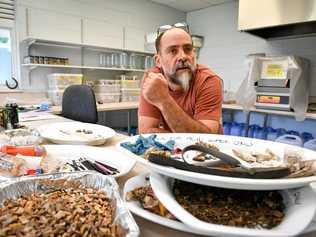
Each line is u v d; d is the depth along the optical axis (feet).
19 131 3.51
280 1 7.95
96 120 6.37
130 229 1.11
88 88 6.46
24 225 1.13
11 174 2.02
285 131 10.21
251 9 8.64
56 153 2.74
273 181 1.35
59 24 10.18
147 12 13.08
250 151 2.10
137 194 1.66
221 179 1.36
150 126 3.73
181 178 1.50
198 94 3.84
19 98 9.32
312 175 1.50
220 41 13.20
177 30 3.78
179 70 3.71
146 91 3.13
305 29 9.04
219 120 3.79
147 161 1.69
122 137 3.95
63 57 10.49
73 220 1.20
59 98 9.31
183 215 1.29
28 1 9.29
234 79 12.73
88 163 2.42
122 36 12.28
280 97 8.66
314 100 9.80
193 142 2.38
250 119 11.78
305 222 1.25
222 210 1.42
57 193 1.52
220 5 13.07
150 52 12.61
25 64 9.16
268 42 11.21
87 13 10.99
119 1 11.98
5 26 9.01
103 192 1.53
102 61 11.73
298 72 8.41
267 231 1.20
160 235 1.44
